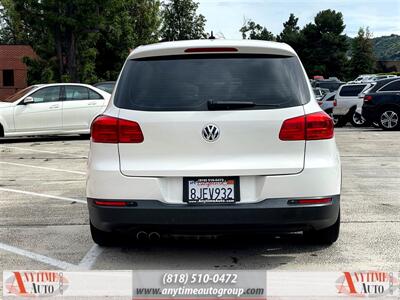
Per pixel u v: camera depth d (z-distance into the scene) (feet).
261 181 14.71
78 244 18.43
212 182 14.71
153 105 14.99
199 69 15.26
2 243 18.60
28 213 22.90
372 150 43.19
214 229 14.71
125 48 134.21
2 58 136.36
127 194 14.85
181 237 18.94
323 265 15.99
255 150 14.74
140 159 14.89
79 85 53.36
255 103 14.84
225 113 14.75
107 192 14.97
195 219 14.60
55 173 33.83
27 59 105.81
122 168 14.92
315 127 14.93
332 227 17.17
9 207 24.13
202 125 14.69
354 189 27.20
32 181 30.99
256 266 15.99
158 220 14.74
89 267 16.12
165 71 15.37
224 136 14.66
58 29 93.97
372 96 61.11
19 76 136.67
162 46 15.53
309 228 15.23
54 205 24.44
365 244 17.89
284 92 15.02
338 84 115.96
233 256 16.97
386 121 60.70
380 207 23.11
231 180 14.70
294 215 14.73
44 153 44.04
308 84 15.55
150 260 16.69
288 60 15.51
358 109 66.95
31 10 92.17
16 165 37.55
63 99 52.60
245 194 14.73
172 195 14.80
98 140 15.24
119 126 14.98
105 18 95.09
